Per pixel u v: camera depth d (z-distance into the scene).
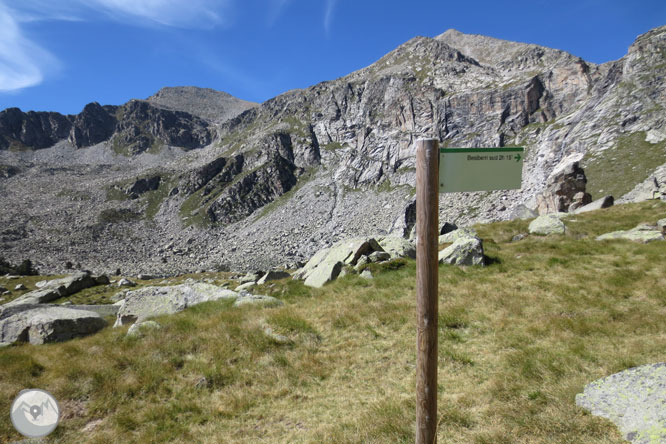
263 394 8.79
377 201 197.75
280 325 12.38
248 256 154.62
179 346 11.18
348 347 10.89
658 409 5.50
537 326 10.49
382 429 6.64
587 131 148.25
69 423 8.09
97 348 11.80
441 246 24.72
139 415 8.21
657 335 9.12
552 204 54.59
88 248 167.25
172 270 130.25
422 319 4.69
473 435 6.21
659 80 139.62
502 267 17.34
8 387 9.45
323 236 169.38
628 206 32.00
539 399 6.90
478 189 4.67
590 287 13.47
